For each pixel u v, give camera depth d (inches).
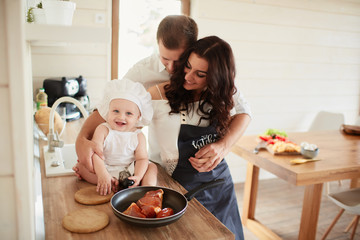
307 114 156.6
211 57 45.6
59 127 71.1
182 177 54.4
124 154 46.8
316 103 157.2
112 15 112.0
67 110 91.3
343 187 144.5
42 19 57.6
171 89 52.6
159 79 63.7
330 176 79.0
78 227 32.8
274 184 146.6
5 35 23.0
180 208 38.0
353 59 160.2
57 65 104.3
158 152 57.4
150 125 56.8
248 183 107.2
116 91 45.1
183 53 49.1
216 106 50.6
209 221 36.4
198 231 34.1
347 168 80.9
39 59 102.0
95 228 33.0
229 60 47.6
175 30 48.9
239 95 61.1
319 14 145.8
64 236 32.0
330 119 137.5
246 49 135.2
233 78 49.6
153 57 63.6
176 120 53.3
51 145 57.9
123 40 118.4
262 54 138.9
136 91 45.8
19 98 24.0
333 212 120.3
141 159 47.1
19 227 26.0
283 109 150.3
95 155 44.3
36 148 60.0
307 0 141.5
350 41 156.7
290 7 139.1
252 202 107.6
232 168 144.9
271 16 136.3
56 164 51.5
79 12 103.7
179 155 53.9
